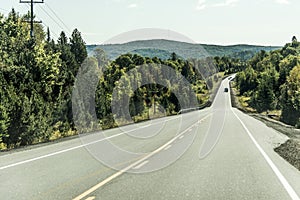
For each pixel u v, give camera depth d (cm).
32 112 2186
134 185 985
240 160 1456
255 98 10938
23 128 2084
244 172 1193
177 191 918
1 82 2030
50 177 1098
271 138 2464
